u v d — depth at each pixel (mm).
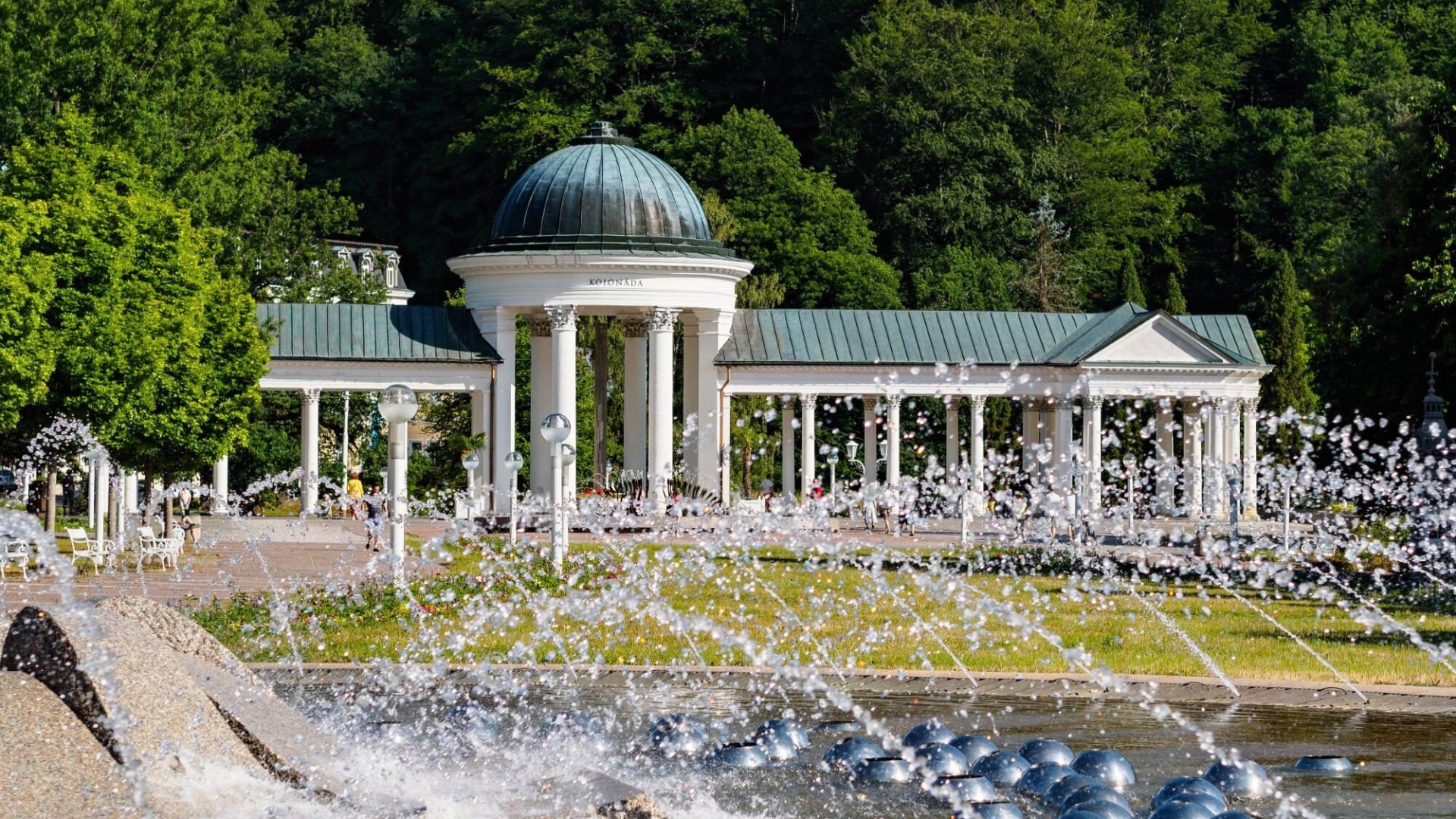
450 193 155250
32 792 18438
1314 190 144500
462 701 30578
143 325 66312
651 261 97938
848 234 137625
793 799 23234
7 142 88250
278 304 102375
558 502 54875
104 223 66688
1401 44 155500
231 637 38219
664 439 97938
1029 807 22812
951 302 134750
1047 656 35344
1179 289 136375
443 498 99188
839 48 154750
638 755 26062
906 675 32375
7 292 61844
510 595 47375
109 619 20969
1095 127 152000
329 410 118750
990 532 81688
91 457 58312
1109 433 108188
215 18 108812
